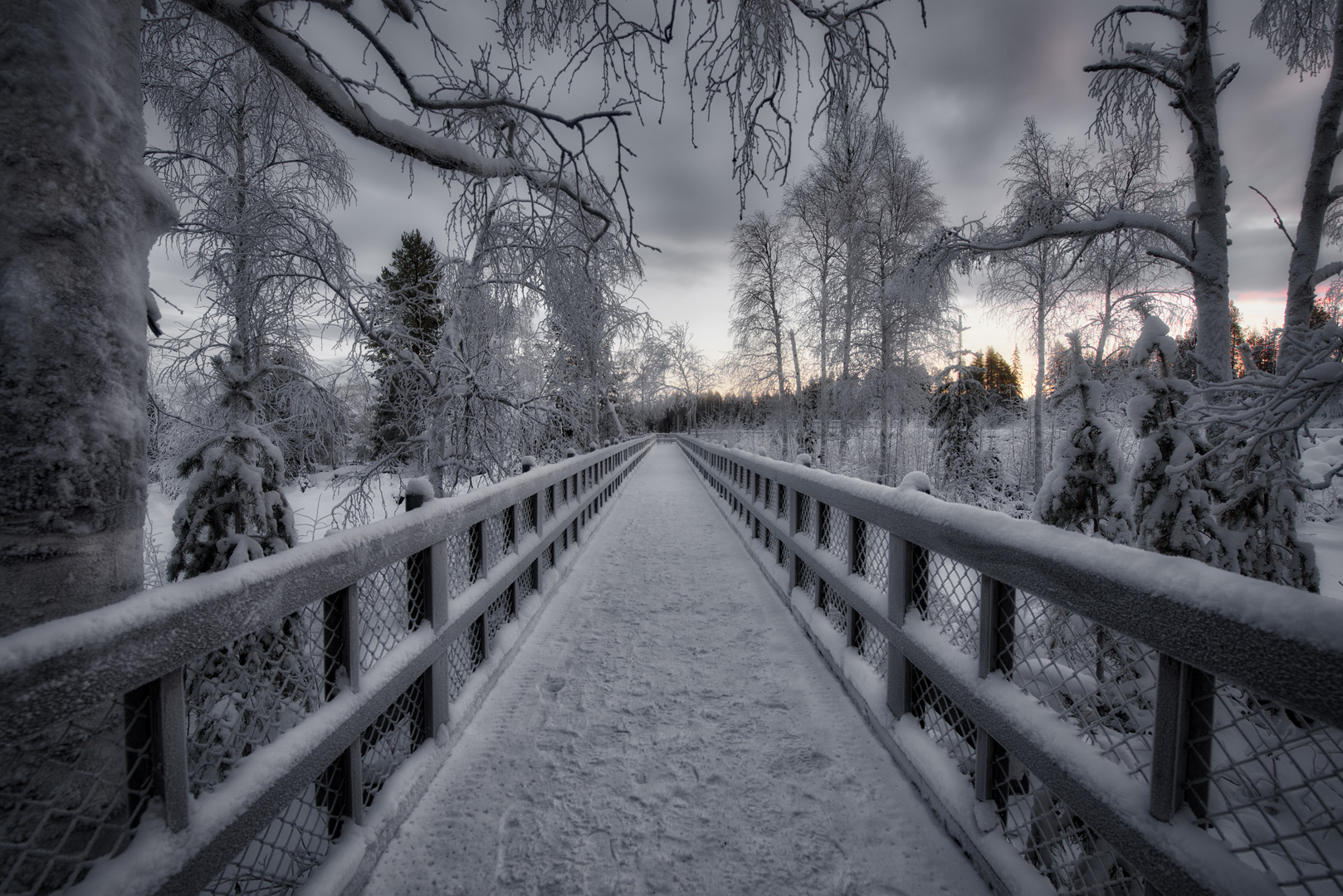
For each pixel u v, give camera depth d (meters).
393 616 2.13
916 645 2.21
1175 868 1.05
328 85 2.67
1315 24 6.07
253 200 5.38
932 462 17.50
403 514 2.22
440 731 2.40
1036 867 1.57
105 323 1.27
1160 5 5.93
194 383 5.50
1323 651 0.80
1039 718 1.51
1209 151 5.75
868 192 17.53
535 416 7.69
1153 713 1.17
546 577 4.83
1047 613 1.53
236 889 1.32
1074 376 2.33
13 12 1.17
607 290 5.91
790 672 3.29
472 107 3.03
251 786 1.30
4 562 1.12
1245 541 2.52
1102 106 7.05
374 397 7.01
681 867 1.82
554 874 1.79
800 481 4.16
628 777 2.30
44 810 1.00
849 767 2.34
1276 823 0.93
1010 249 8.81
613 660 3.52
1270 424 3.02
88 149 1.24
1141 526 2.65
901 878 1.75
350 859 1.66
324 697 1.73
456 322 6.51
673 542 7.43
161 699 1.09
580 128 3.28
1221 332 5.73
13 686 0.80
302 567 1.49
